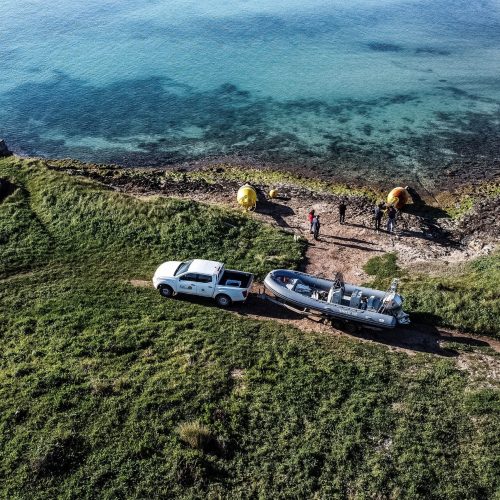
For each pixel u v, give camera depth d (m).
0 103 74.81
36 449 18.91
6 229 35.78
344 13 127.50
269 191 46.78
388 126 65.94
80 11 133.38
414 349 25.09
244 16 126.31
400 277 32.12
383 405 21.22
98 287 30.11
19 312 27.64
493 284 29.36
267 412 20.72
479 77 82.69
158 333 25.70
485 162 56.28
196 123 68.38
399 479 18.03
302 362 23.64
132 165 57.22
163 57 96.25
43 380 22.17
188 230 36.06
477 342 25.67
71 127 67.69
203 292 28.39
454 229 41.06
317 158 57.75
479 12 126.12
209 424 20.11
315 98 75.69
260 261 33.16
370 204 45.09
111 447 19.11
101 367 23.20
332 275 32.56
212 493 17.53
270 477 18.14
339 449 19.12
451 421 20.44
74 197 39.44
